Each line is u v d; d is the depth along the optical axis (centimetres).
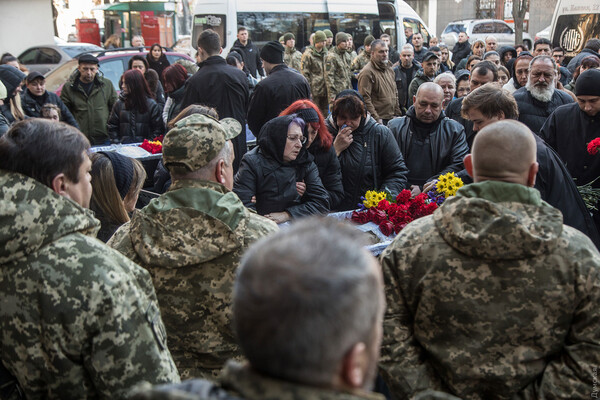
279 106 634
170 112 712
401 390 188
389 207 351
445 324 182
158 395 103
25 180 164
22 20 1758
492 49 1166
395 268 190
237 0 1352
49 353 159
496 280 175
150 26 2114
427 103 450
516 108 342
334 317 97
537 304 174
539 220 175
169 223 198
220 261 196
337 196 413
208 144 204
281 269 99
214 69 630
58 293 158
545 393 176
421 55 1258
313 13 1408
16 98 702
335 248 101
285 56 1320
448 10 2923
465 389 182
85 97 834
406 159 462
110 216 254
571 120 430
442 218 184
